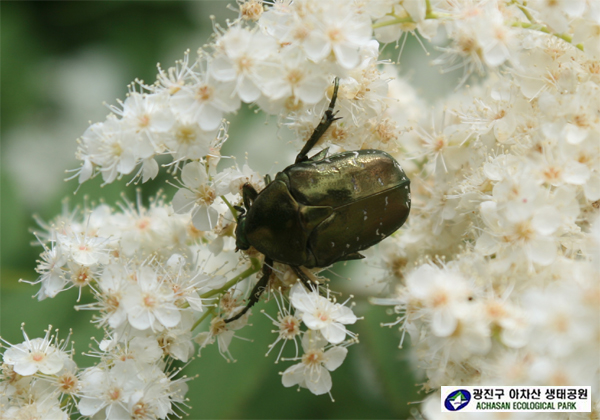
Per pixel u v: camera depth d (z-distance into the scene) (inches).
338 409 10.3
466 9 9.8
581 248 9.5
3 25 11.3
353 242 10.0
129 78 11.4
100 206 10.5
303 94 9.6
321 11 9.6
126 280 9.7
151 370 9.7
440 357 9.5
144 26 11.5
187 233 10.4
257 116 11.1
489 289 9.5
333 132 10.0
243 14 9.8
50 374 9.7
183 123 9.6
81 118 11.4
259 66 9.6
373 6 9.8
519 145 9.7
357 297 10.6
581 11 9.7
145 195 10.8
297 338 10.3
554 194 9.5
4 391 9.7
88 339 10.1
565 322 9.1
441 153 10.2
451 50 9.9
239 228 10.1
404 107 10.5
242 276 10.0
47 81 11.4
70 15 11.4
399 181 10.1
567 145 9.6
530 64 9.8
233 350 10.2
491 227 9.6
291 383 9.8
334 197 10.0
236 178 10.0
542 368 9.1
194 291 9.8
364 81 9.9
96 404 9.7
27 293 10.3
